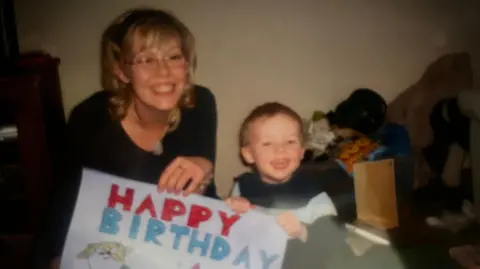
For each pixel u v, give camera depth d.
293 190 1.42
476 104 1.41
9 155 1.33
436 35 1.51
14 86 1.23
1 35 1.24
